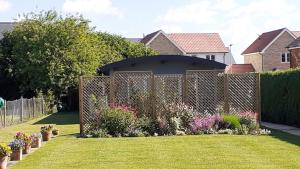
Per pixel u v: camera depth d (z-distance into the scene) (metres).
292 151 12.89
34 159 12.45
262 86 24.48
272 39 62.22
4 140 17.78
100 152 13.33
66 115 33.28
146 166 11.09
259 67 63.38
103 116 17.97
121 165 11.28
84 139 16.67
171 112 18.25
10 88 40.12
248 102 19.59
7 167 11.39
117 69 25.02
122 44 44.97
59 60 37.06
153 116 18.55
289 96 21.20
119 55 43.62
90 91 18.56
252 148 13.57
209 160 11.71
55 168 11.11
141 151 13.36
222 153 12.74
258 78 19.36
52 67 36.69
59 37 37.38
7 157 11.30
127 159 12.08
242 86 19.58
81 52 37.62
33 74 37.16
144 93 18.83
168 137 16.70
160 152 13.09
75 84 37.34
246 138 16.02
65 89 37.31
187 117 18.17
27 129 22.50
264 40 64.56
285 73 21.67
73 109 38.88
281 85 22.06
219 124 18.17
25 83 38.00
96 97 18.52
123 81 18.92
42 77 36.97
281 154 12.40
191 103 19.30
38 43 37.34
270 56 62.41
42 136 16.58
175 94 19.06
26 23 38.69
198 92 19.34
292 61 43.69
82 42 38.03
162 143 14.98
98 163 11.60
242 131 17.62
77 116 31.83
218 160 11.68
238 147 13.83
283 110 21.89
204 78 19.41
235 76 19.58
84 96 18.47
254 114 18.61
